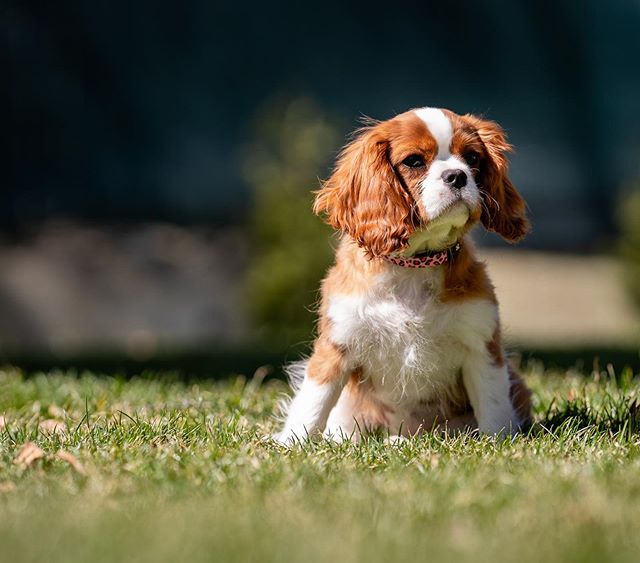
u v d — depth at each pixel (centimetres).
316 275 1664
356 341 595
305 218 1678
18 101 1903
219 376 966
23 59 1909
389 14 2281
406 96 2272
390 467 490
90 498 433
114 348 1627
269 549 355
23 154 1906
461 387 618
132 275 1881
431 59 2316
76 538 369
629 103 2519
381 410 631
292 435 576
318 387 596
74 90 1959
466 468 476
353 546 359
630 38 2591
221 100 2100
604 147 2464
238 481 461
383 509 406
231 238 1984
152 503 422
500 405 593
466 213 580
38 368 1074
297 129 1719
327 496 429
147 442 552
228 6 2125
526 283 2081
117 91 2002
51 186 1928
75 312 1811
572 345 1232
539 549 353
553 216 2353
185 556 348
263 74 2144
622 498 418
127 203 1981
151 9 2042
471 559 343
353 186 616
